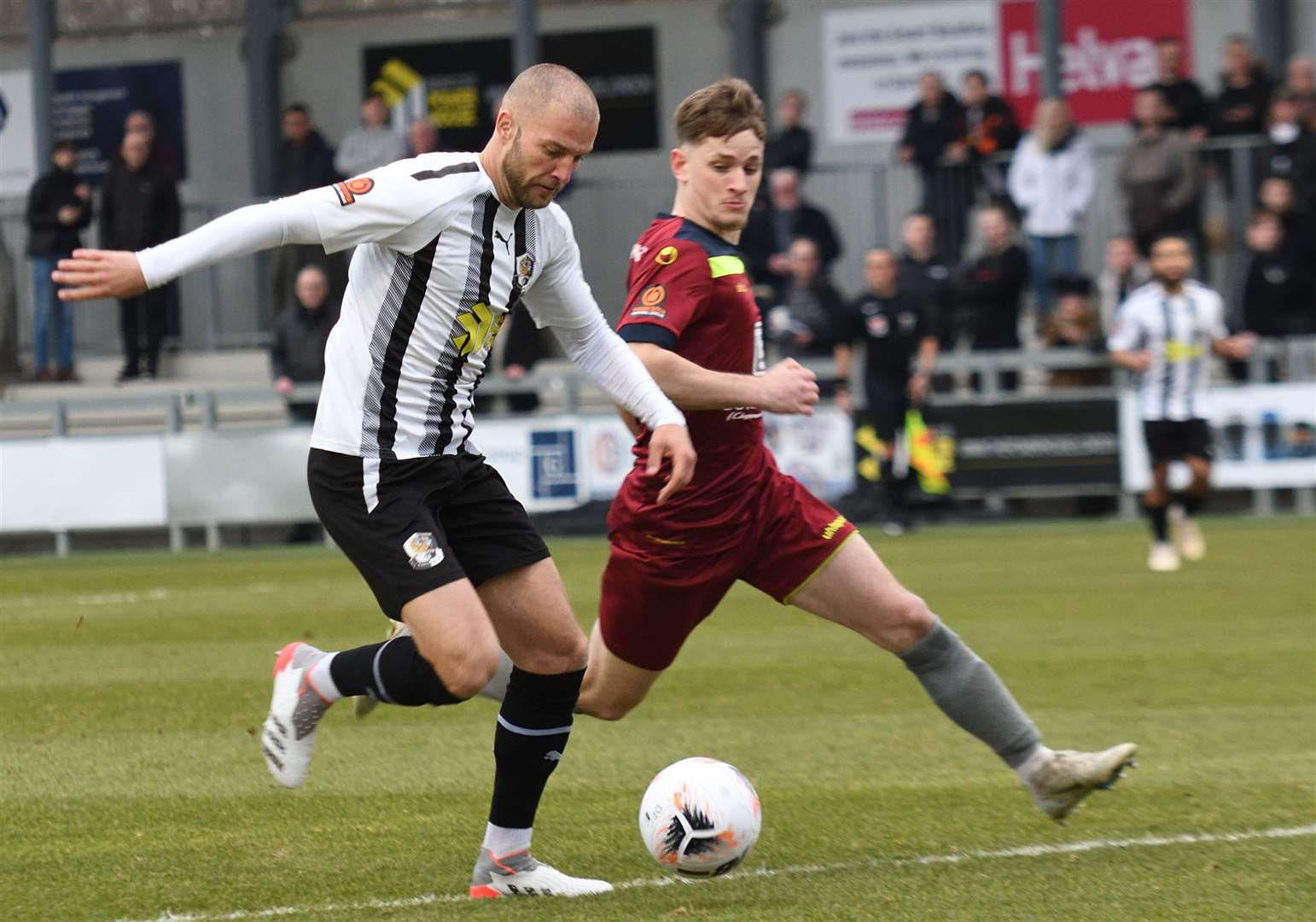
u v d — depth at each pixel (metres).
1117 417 55.69
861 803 18.88
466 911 14.34
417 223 14.16
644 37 71.62
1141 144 57.22
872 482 55.91
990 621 34.38
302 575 47.31
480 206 14.42
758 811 15.38
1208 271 58.44
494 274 14.61
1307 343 56.16
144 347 66.38
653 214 65.62
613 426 56.53
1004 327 56.44
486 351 15.05
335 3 73.19
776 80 71.25
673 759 21.67
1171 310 42.84
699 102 16.75
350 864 16.23
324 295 58.84
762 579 17.00
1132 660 29.25
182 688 27.69
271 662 30.38
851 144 70.81
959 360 56.16
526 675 15.09
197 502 57.22
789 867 15.87
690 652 31.34
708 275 16.66
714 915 14.04
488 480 15.32
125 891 15.21
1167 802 18.66
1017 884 15.02
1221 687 26.52
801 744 22.62
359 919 14.09
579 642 15.19
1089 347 55.84
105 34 74.81
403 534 14.39
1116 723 23.72
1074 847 16.56
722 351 16.91
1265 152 59.31
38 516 57.97
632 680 17.58
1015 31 69.31
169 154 65.12
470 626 14.23
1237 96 59.81
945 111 62.03
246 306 68.88
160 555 57.06
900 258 56.19
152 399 58.59
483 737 23.47
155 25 74.56
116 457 57.53
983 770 20.73
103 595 43.19
